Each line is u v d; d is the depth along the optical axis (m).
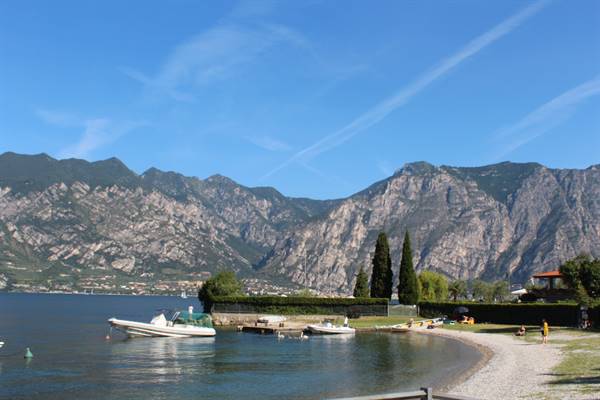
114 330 126.31
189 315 110.62
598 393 37.03
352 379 54.59
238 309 131.00
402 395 25.61
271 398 45.59
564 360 56.91
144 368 64.06
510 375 49.84
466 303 130.50
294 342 94.31
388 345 87.56
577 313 106.25
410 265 146.00
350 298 136.25
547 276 139.75
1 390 50.66
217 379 55.75
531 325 112.50
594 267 102.94
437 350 79.31
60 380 55.91
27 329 129.25
